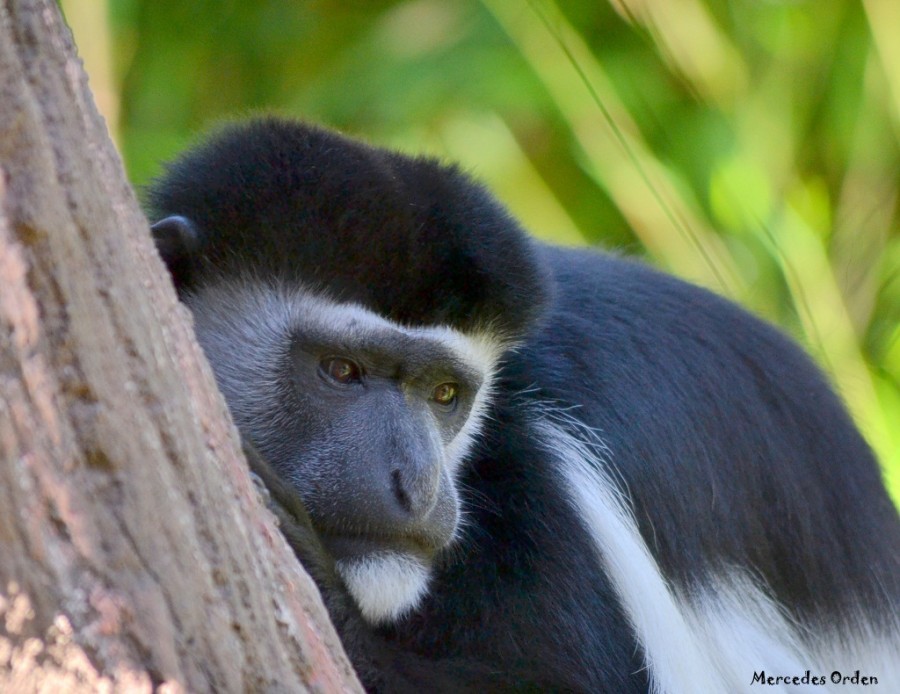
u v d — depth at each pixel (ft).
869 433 26.66
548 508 17.65
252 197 16.83
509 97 32.86
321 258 16.63
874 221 36.37
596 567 17.63
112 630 7.95
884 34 34.55
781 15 35.24
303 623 9.57
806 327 30.71
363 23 36.19
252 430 16.47
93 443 8.02
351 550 15.67
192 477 8.66
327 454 16.14
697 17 33.78
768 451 20.51
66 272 8.02
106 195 8.48
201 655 8.50
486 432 18.11
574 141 34.32
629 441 18.74
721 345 20.95
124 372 8.29
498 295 17.16
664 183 32.12
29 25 8.18
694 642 18.52
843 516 21.33
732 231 32.30
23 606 7.69
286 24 36.73
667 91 33.78
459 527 17.52
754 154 34.65
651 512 18.65
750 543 19.94
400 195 16.98
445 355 16.81
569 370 18.92
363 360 16.52
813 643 20.33
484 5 34.17
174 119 36.04
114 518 8.06
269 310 16.69
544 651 17.10
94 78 28.48
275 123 17.60
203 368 9.35
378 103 33.63
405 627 17.28
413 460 15.99
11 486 7.70
